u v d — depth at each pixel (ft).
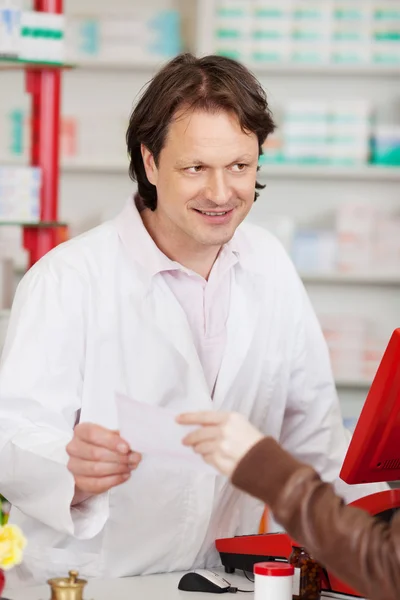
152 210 7.64
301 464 4.80
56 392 7.15
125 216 7.72
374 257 18.06
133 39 18.03
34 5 12.34
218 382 7.69
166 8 19.07
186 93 6.75
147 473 7.20
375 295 19.17
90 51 18.07
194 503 7.38
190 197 6.86
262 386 8.08
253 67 18.10
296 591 6.57
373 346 17.95
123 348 7.39
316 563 6.27
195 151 6.69
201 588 6.58
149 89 7.13
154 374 7.39
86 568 7.29
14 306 7.41
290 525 4.70
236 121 6.73
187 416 5.06
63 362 7.18
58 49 12.23
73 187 19.06
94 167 18.16
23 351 7.09
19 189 12.35
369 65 18.06
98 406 7.32
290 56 18.06
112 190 19.06
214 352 7.76
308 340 8.38
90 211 19.07
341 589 6.52
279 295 8.19
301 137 18.02
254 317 7.91
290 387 8.39
